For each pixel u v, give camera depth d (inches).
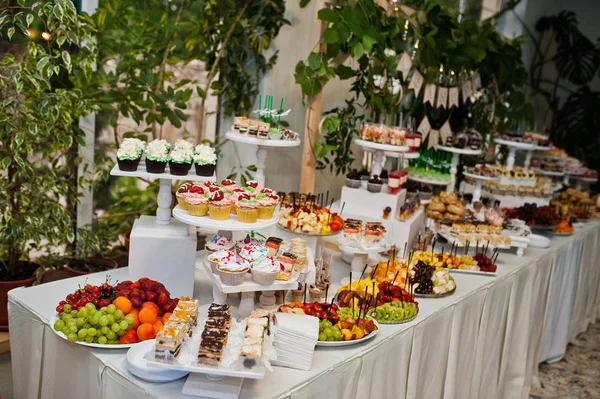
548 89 315.9
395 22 150.2
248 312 96.8
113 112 160.4
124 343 84.4
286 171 186.9
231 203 96.6
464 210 156.9
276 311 96.9
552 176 249.0
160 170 101.0
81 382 86.0
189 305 83.0
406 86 180.4
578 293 190.4
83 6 151.5
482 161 214.4
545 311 164.7
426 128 173.3
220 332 76.2
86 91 143.4
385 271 117.7
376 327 96.6
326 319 93.9
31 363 95.6
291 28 179.0
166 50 157.2
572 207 205.5
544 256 157.2
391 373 100.2
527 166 227.6
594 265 202.5
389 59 157.0
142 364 77.4
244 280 93.1
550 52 310.7
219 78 170.1
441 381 117.5
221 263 91.7
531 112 240.2
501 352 141.8
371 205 134.3
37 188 125.0
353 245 119.9
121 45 153.1
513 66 209.0
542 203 189.5
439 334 112.6
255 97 177.0
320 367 84.9
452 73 180.1
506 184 187.9
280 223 121.0
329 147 149.3
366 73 159.2
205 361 73.5
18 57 141.9
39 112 115.6
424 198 156.3
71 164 155.6
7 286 124.0
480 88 204.8
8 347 125.5
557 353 182.2
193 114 181.2
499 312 135.5
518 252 152.0
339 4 141.3
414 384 106.3
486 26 201.5
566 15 292.7
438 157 180.4
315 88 141.3
